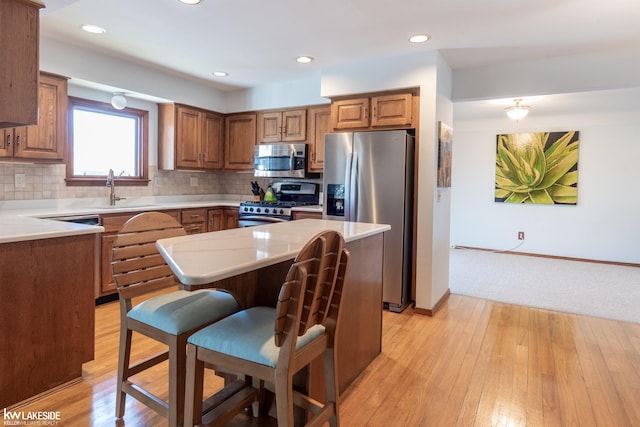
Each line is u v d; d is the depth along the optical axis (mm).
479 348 2725
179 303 1677
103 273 3434
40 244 1996
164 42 3244
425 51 3332
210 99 4824
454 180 6996
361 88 3672
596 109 5125
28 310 1959
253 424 1806
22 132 3053
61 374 2109
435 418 1910
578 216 6094
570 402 2059
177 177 4863
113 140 4219
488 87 3658
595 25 2697
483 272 5102
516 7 2445
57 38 3195
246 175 5309
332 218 3801
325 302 1396
